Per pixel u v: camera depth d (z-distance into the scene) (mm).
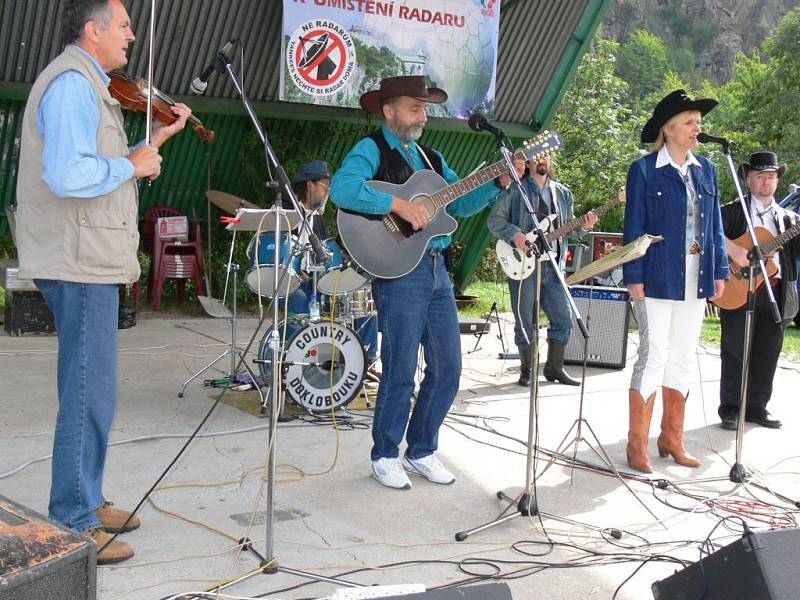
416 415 4059
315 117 9188
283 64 8445
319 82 8641
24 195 2861
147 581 2871
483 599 2092
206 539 3246
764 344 5172
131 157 2885
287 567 3008
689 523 3625
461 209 4004
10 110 8273
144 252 9664
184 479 3910
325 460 4297
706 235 4195
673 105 4098
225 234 9898
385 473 3932
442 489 3957
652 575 3088
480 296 11664
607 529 3508
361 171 3705
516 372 6781
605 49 23281
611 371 6969
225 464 4152
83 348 2904
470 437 4820
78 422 2924
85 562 1811
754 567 2264
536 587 2965
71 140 2689
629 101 43062
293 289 4879
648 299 4199
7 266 7410
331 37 8562
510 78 9969
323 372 5191
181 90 8727
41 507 3492
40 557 1743
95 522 3018
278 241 2936
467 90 9328
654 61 49312
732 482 4188
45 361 6320
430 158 3957
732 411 5246
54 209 2822
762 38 62562
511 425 5113
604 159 22703
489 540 3369
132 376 5957
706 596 2396
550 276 6145
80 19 2805
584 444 4770
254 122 3352
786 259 5125
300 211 3328
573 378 6625
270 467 2965
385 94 3734
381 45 8797
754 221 5137
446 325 3916
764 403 5273
